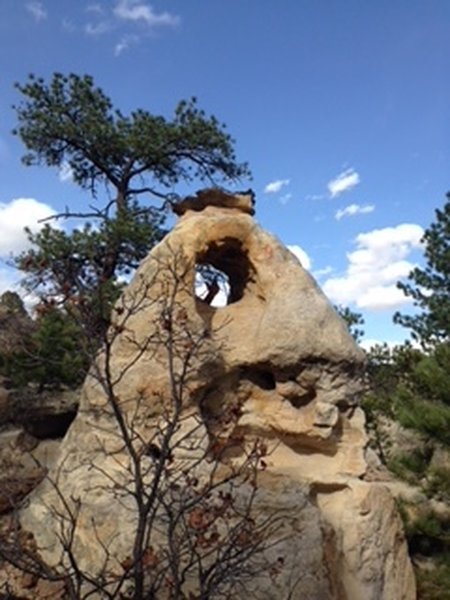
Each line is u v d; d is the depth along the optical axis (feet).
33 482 21.49
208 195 23.66
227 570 12.68
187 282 20.44
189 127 57.88
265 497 18.70
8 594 16.37
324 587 18.04
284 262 21.93
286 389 20.72
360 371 21.21
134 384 19.31
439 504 35.12
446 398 32.40
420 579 29.07
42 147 58.80
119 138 57.93
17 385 41.78
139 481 12.09
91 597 16.67
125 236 48.78
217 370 20.35
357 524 19.77
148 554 12.60
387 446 41.75
